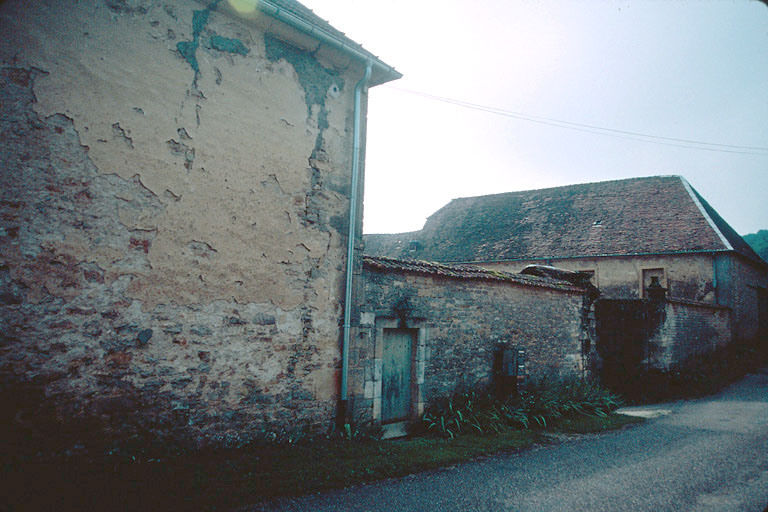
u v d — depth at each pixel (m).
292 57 5.96
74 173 4.24
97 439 4.25
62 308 4.13
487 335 8.45
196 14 5.12
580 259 20.06
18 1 4.05
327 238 6.16
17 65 4.01
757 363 15.83
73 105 4.26
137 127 4.62
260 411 5.36
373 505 3.97
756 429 7.42
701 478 4.87
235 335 5.20
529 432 7.03
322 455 5.10
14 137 3.97
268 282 5.52
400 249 25.92
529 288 9.45
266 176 5.58
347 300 6.24
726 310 16.77
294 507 3.85
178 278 4.81
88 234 4.29
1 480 3.53
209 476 4.21
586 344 10.93
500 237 23.12
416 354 7.30
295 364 5.70
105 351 4.34
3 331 3.84
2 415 3.80
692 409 9.38
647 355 11.84
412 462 5.14
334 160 6.34
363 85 6.67
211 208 5.09
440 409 7.32
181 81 4.96
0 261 3.85
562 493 4.39
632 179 22.61
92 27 4.41
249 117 5.48
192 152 4.98
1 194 3.89
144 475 4.04
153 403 4.59
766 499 4.27
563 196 23.77
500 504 4.09
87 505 3.41
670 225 19.27
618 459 5.63
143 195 4.62
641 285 18.72
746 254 19.09
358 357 6.38
